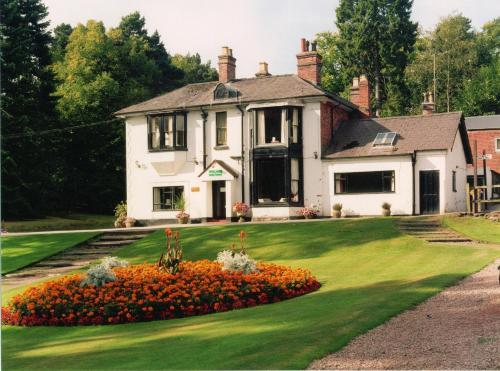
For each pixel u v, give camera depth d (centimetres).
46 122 4972
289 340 1027
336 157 3709
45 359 1094
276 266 1891
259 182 3834
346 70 6662
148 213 4128
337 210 3675
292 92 3806
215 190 4000
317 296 1580
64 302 1523
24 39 4728
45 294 1570
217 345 1044
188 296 1525
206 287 1565
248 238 2895
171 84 7756
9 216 4791
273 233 2953
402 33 6481
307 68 4056
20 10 4891
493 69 6694
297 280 1723
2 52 4528
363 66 6562
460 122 3816
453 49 7031
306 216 3703
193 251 2739
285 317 1266
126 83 6469
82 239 3150
